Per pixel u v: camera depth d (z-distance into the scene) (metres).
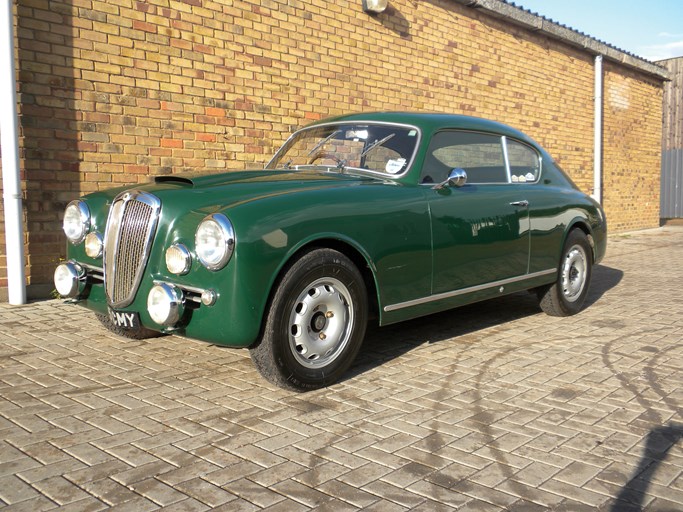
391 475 2.55
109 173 6.16
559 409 3.30
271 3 7.37
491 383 3.73
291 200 3.44
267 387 3.64
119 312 3.57
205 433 2.97
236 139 7.16
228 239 3.10
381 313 3.83
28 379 3.74
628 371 3.96
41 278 5.88
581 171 13.41
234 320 3.15
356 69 8.48
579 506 2.30
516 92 11.40
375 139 4.51
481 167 4.82
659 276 8.16
